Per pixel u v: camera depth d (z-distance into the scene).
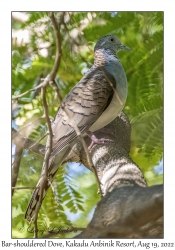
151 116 10.04
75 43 10.73
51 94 11.21
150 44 10.25
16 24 10.74
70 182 10.84
